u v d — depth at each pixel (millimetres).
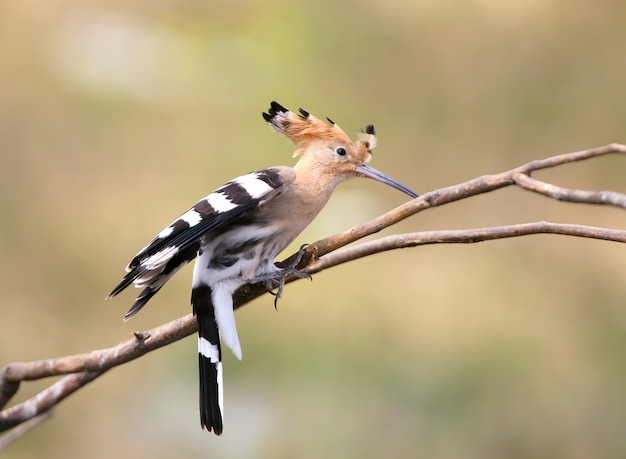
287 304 11328
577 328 11062
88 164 13797
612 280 11867
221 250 5812
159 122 14461
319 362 10445
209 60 15547
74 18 16281
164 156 13961
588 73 15453
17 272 11977
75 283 11836
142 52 15398
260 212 5953
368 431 9727
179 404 10000
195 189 13438
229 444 9555
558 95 15031
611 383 10125
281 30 16094
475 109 14922
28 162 13734
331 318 11133
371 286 11688
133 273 5344
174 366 10375
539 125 14656
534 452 9609
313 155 6418
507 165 13945
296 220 6105
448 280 11836
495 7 16734
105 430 9891
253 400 10031
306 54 15836
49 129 14219
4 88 14906
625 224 13000
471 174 13812
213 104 14867
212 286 5762
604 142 14219
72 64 15242
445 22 16469
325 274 11789
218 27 16188
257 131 14352
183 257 5723
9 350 10914
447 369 10320
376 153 14102
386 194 13281
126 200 13117
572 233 4496
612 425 9734
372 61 15891
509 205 13281
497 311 11328
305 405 9922
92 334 11234
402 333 10977
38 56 15508
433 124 14656
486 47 16016
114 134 14289
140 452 9688
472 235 4719
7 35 15891
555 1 16703
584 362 10500
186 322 5527
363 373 10336
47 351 10984
